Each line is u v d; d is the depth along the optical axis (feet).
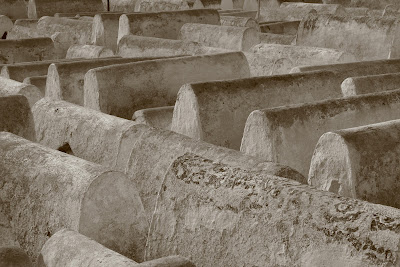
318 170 15.75
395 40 30.89
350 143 15.15
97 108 24.41
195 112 20.21
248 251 11.08
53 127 19.71
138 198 13.62
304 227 10.44
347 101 19.06
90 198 13.00
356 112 18.95
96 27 40.73
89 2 57.06
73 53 36.50
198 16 40.40
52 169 13.84
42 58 38.11
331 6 47.14
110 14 40.60
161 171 15.52
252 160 14.60
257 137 17.98
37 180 13.84
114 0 61.62
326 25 33.47
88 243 11.75
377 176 15.30
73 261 11.43
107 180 13.21
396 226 9.63
